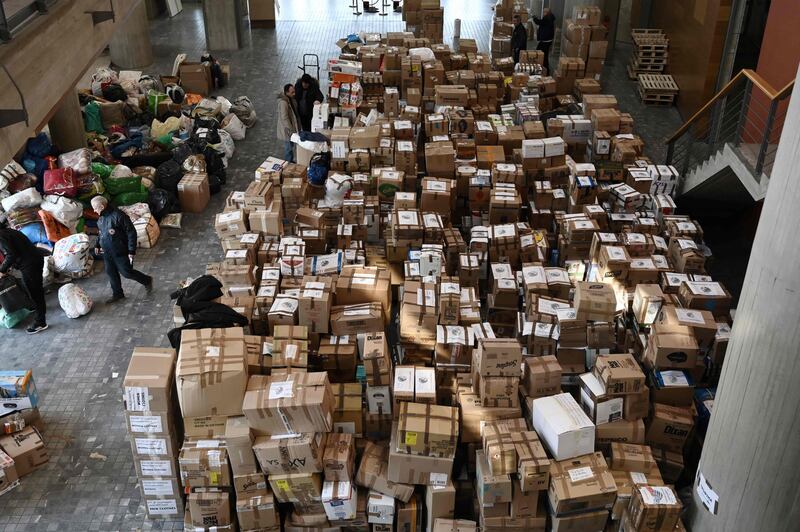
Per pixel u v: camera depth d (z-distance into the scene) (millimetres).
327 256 8727
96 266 10172
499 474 5766
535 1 23172
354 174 10492
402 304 7438
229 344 6094
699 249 8953
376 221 9906
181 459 5918
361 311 7387
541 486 5707
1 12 5488
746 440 5121
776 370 4789
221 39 19656
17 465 6844
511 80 14242
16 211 10141
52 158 11000
